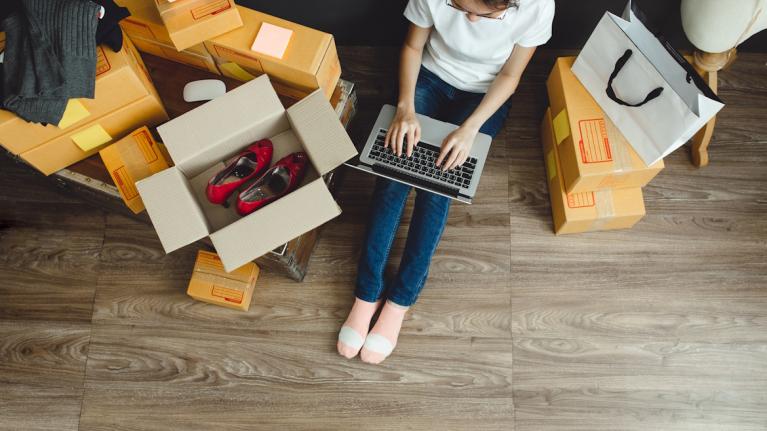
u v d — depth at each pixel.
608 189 1.85
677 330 1.90
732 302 1.92
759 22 1.59
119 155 1.55
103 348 1.94
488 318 1.92
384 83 2.16
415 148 1.70
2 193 2.08
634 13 1.59
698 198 2.01
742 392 1.83
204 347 1.93
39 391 1.91
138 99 1.51
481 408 1.85
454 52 1.71
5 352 1.94
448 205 1.74
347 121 1.85
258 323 1.94
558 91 1.86
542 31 1.57
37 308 1.98
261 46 1.48
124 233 2.04
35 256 2.03
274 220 1.42
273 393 1.89
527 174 2.05
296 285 1.97
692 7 1.65
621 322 1.91
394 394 1.87
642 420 1.82
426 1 1.56
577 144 1.75
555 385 1.86
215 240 1.41
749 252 1.96
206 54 1.58
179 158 1.46
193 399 1.89
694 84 1.51
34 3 1.32
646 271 1.95
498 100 1.70
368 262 1.77
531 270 1.96
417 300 1.95
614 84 1.69
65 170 1.63
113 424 1.88
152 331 1.95
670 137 1.58
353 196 2.05
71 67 1.31
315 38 1.48
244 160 1.55
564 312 1.92
